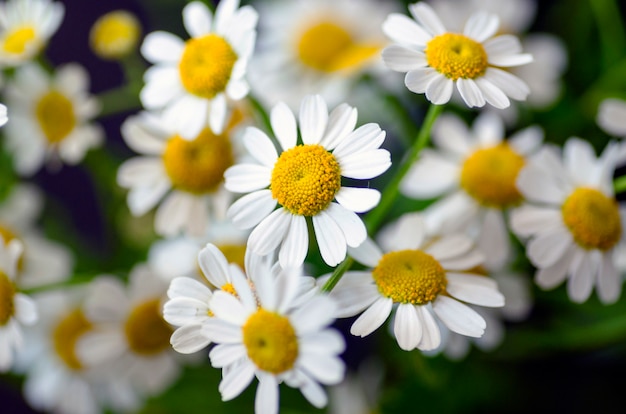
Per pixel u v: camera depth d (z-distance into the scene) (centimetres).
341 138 15
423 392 19
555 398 19
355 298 15
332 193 15
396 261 15
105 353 18
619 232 17
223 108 16
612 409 19
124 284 19
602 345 19
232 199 18
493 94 15
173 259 18
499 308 18
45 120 20
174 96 17
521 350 19
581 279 17
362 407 20
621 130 18
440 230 17
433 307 15
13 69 20
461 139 19
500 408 19
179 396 20
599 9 20
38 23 19
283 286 14
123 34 19
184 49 17
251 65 20
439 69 15
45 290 18
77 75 20
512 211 18
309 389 14
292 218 15
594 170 17
